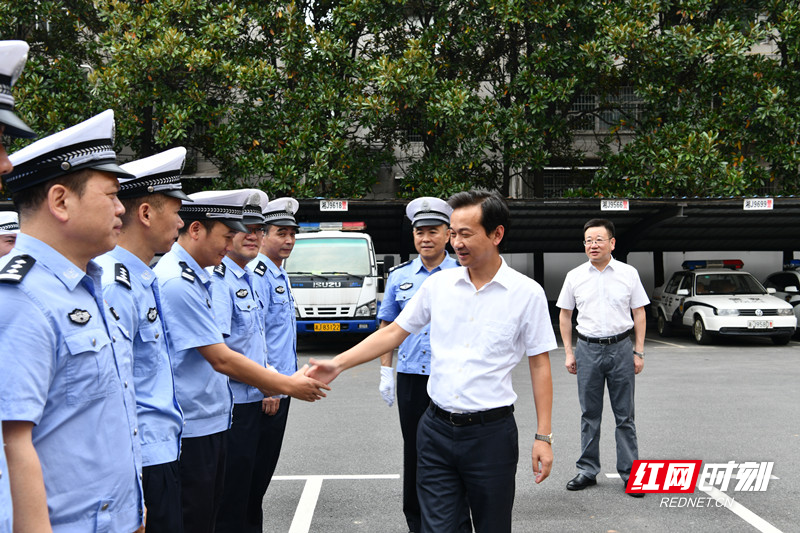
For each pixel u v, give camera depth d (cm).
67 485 177
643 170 1700
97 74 1537
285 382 301
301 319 1298
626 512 454
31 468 158
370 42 1808
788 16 1642
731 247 2125
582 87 1672
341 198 1559
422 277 460
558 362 1204
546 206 1491
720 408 782
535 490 504
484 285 292
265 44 1728
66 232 179
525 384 968
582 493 496
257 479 406
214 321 300
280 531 429
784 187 1753
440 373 292
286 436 673
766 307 1427
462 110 1569
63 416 176
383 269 1389
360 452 612
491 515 281
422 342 427
